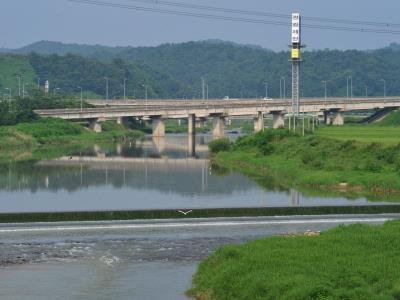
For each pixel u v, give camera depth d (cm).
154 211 9675
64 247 7925
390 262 6159
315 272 5819
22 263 7175
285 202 10950
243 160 16912
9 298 5966
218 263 6506
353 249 6644
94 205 10756
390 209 10119
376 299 5194
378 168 13262
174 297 6006
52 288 6272
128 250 7775
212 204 10788
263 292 5544
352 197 11494
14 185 13175
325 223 9350
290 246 6794
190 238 8419
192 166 16550
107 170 15688
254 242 7069
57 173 15100
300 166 14525
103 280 6525
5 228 8944
